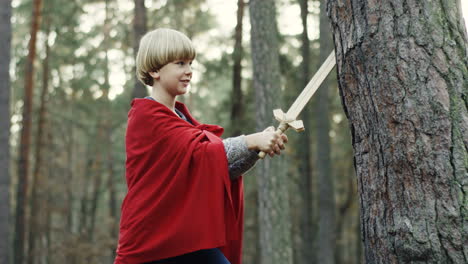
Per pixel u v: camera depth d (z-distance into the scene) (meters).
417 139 1.94
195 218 2.14
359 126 2.12
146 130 2.27
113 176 22.77
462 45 1.97
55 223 24.75
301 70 14.69
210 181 2.16
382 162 2.03
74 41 18.86
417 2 1.99
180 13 16.06
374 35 2.04
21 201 14.88
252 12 8.64
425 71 1.95
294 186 20.62
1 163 9.85
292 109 2.30
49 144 22.56
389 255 2.01
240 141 2.31
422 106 1.94
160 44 2.33
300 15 14.73
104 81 21.27
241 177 2.47
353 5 2.11
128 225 2.26
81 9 18.33
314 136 19.44
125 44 18.36
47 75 18.75
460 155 1.88
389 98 2.00
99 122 22.39
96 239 18.23
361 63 2.09
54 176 23.62
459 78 1.93
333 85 16.91
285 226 8.40
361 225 2.16
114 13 19.33
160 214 2.19
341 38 2.17
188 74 2.37
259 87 8.53
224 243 2.14
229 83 20.36
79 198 26.34
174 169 2.20
